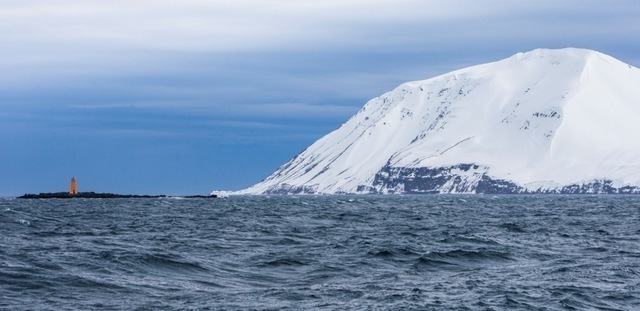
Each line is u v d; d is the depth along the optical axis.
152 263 57.44
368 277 53.97
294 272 56.19
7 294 44.03
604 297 45.56
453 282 51.16
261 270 57.00
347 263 60.78
